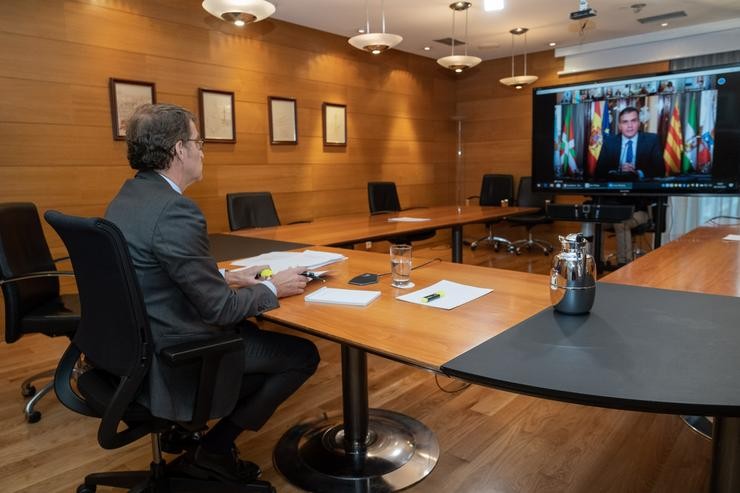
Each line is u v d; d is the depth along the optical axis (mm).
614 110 4035
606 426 2143
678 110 3775
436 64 7152
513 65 6770
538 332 1204
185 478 1581
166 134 1401
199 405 1322
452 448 1993
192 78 4531
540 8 4906
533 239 7113
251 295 1442
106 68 3992
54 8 3699
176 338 1327
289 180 5426
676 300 1445
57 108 3760
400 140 6715
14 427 2248
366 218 4172
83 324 1446
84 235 1225
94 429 2234
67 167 3840
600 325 1241
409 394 2490
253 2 3174
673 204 6008
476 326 1271
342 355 1911
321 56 5621
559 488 1730
